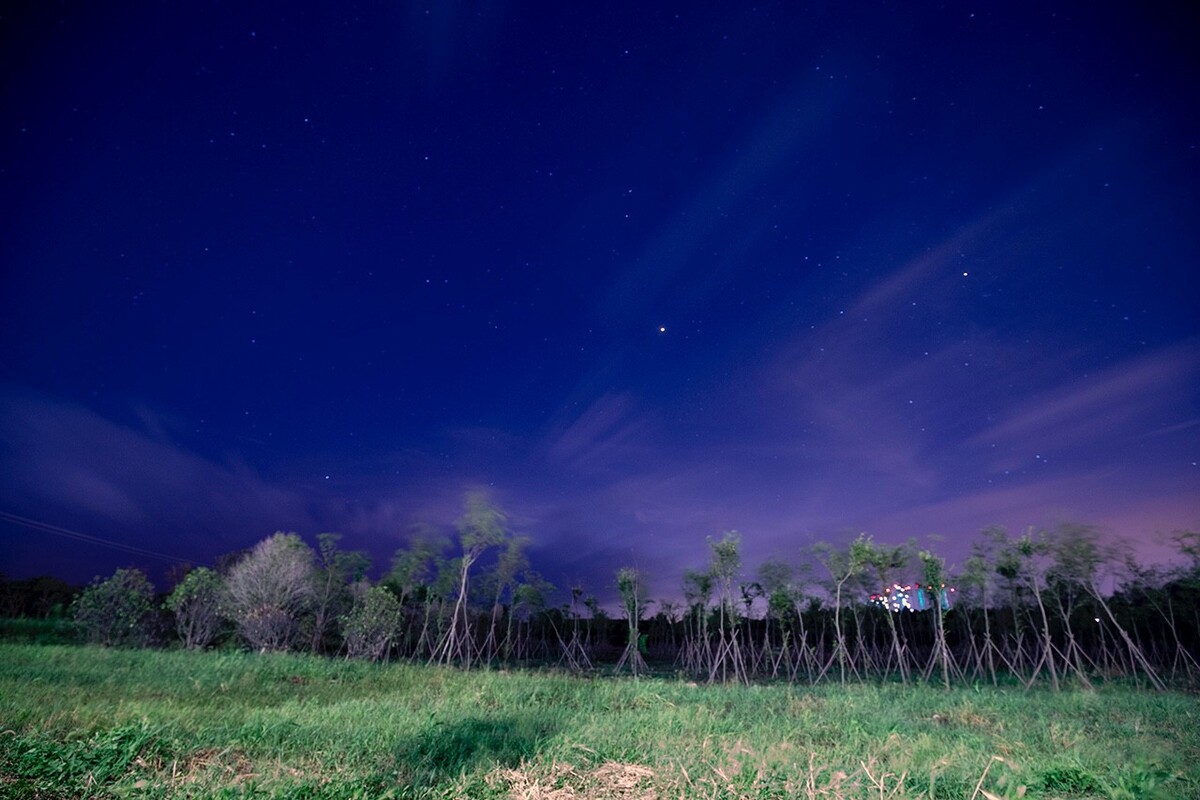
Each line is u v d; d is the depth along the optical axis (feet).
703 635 98.22
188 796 22.27
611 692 54.90
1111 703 54.03
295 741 30.40
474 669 88.63
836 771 26.71
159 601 94.73
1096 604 92.79
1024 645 103.19
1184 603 88.79
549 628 126.52
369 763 27.63
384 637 84.48
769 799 23.93
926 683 77.87
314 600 91.40
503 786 25.22
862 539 85.40
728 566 86.84
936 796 25.35
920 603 91.15
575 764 28.22
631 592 97.04
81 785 22.84
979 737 37.22
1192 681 79.20
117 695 41.04
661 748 30.58
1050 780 27.30
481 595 103.50
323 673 60.59
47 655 57.62
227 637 88.69
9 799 21.49
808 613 108.78
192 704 40.34
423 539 98.58
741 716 44.24
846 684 79.61
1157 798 24.86
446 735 32.19
